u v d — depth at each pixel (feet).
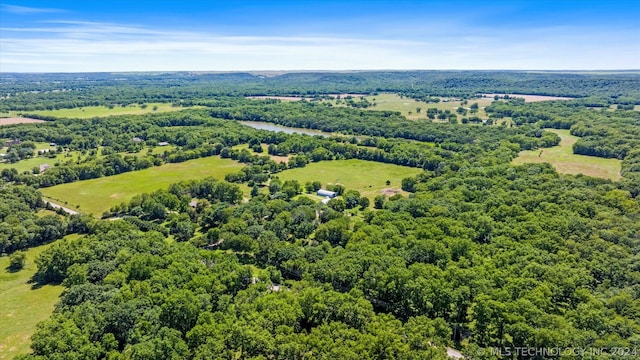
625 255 388.16
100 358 299.38
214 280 367.04
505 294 325.42
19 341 343.67
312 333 294.46
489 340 319.06
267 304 323.78
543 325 296.10
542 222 456.45
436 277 358.23
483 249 411.95
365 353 267.80
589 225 447.83
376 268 373.20
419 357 265.95
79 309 325.83
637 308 309.63
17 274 451.53
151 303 335.88
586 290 335.26
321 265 391.86
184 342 293.43
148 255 408.26
